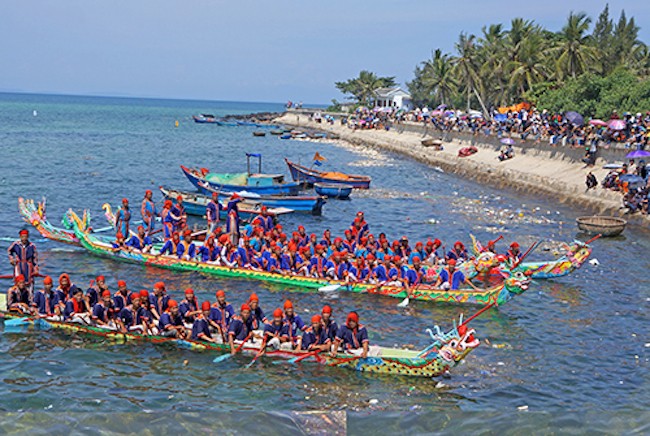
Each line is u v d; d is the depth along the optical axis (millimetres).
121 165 59750
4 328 19094
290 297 22938
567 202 43594
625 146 42219
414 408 14898
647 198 36406
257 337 17781
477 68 88062
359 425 14031
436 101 124500
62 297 19094
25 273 20156
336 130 115000
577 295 23953
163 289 18828
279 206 39406
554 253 29844
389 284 23016
